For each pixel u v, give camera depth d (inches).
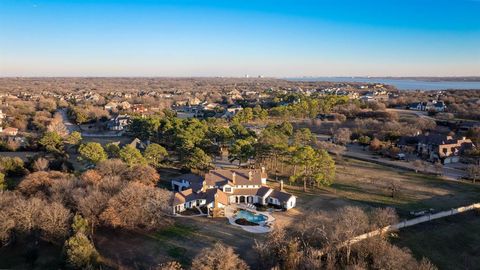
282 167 4953.3
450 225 3280.0
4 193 3184.1
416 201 3900.1
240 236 3048.7
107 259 2662.4
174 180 4252.0
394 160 5644.7
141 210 3014.3
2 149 5718.5
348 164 5428.2
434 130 7106.3
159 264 2454.5
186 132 5413.4
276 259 2480.3
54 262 2608.3
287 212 3585.1
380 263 2311.8
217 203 3513.8
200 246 2874.0
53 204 2891.2
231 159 5137.8
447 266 2667.3
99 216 2945.4
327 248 2603.3
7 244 2758.4
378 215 3046.3
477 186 4414.4
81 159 4461.1
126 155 4360.2
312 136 6353.3
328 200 3917.3
